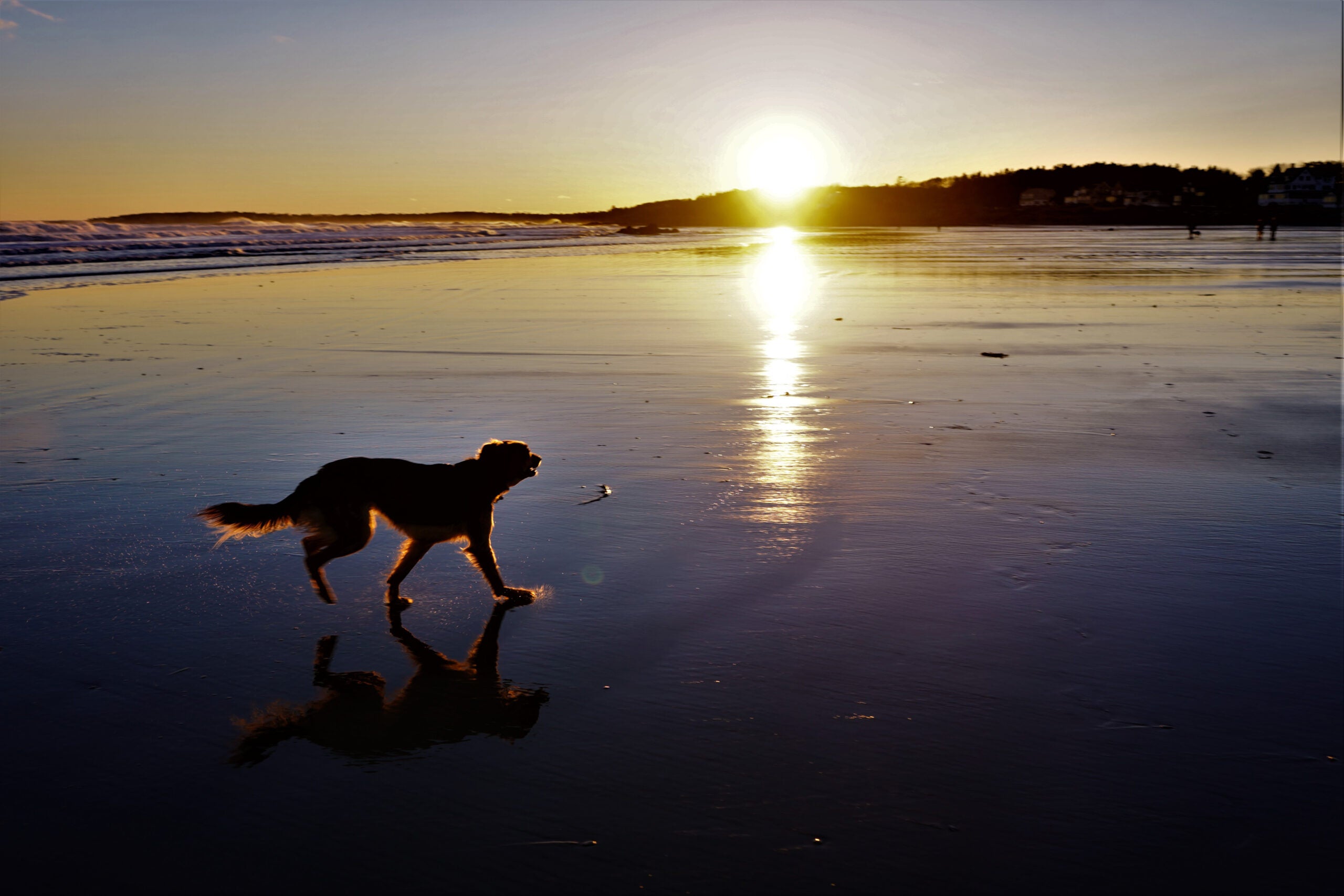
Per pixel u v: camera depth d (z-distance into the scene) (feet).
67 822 10.66
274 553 19.93
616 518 21.71
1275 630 15.55
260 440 28.32
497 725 12.93
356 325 58.18
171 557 19.31
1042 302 72.33
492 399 34.76
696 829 10.51
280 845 10.28
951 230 485.15
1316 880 9.55
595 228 549.95
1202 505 22.06
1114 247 186.60
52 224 218.18
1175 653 14.74
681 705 13.38
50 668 14.52
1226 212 612.70
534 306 71.10
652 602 17.07
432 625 16.35
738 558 19.13
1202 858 9.91
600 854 10.08
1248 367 41.34
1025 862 9.85
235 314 64.13
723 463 26.18
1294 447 27.35
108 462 25.94
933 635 15.49
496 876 9.74
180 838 10.39
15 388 36.55
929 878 9.62
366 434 29.17
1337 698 13.33
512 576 18.53
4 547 19.62
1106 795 11.03
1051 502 22.44
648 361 43.93
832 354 46.16
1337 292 77.87
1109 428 29.96
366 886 9.61
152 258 135.03
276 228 325.01
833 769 11.66
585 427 30.37
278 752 12.26
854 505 22.34
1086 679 13.94
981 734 12.44
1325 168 588.91
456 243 238.48
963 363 43.19
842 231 528.63
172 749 12.30
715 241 282.56
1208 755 11.85
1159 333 53.21
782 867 9.82
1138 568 18.29
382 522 22.31
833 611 16.49
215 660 14.93
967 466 25.66
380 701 13.65
